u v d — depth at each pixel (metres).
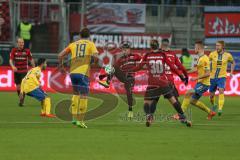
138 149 30.22
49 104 44.44
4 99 57.84
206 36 75.62
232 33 75.25
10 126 38.62
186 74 39.12
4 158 27.22
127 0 82.94
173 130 37.62
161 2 82.75
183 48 71.19
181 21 76.69
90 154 28.59
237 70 71.38
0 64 71.62
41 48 74.12
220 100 47.84
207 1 83.25
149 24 76.69
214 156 28.55
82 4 73.88
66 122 40.94
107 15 74.50
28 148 30.06
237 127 40.12
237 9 75.12
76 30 74.12
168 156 28.39
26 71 55.47
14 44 72.56
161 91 38.41
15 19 73.81
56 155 28.20
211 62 48.16
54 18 74.19
